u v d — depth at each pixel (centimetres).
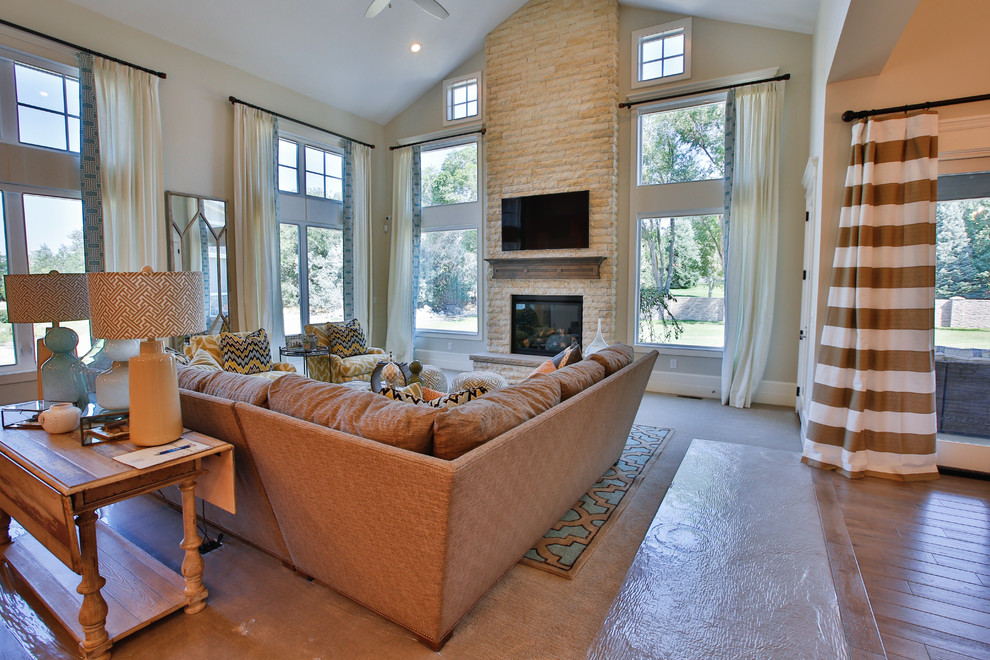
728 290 497
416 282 700
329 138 643
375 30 542
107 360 357
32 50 380
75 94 414
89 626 159
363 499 156
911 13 242
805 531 237
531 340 628
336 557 180
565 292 588
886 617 180
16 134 383
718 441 384
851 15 244
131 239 437
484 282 664
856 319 303
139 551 218
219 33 482
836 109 321
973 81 288
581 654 163
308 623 179
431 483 137
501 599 193
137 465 163
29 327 400
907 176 293
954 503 269
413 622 166
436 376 407
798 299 484
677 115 537
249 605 189
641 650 160
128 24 438
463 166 674
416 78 650
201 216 500
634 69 543
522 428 169
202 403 197
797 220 478
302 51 540
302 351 522
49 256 404
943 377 314
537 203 591
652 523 246
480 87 638
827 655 156
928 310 291
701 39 509
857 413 301
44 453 174
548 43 574
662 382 561
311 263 638
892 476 302
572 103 564
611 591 198
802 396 436
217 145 516
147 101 442
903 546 227
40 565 211
